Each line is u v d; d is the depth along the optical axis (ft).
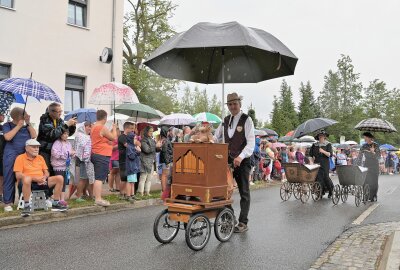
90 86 56.80
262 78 24.17
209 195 19.71
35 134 27.94
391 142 215.72
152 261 17.65
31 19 50.49
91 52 57.00
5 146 26.94
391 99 230.89
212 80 24.64
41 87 27.14
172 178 20.72
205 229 20.15
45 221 25.98
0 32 47.73
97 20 57.93
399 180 75.05
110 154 31.19
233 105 23.12
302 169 37.55
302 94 269.44
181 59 22.71
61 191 28.09
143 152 36.81
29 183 25.62
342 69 231.50
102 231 23.45
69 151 28.76
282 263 17.84
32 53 50.55
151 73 108.37
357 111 212.43
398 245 19.58
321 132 41.63
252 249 19.98
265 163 59.52
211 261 17.83
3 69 48.67
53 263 17.15
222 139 23.54
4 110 30.45
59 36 53.26
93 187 33.58
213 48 22.41
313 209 34.09
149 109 44.75
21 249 19.26
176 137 47.91
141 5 102.99
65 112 54.24
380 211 33.68
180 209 19.77
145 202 34.47
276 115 237.66
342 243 21.74
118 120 52.31
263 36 20.88
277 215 30.40
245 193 23.89
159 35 105.40
